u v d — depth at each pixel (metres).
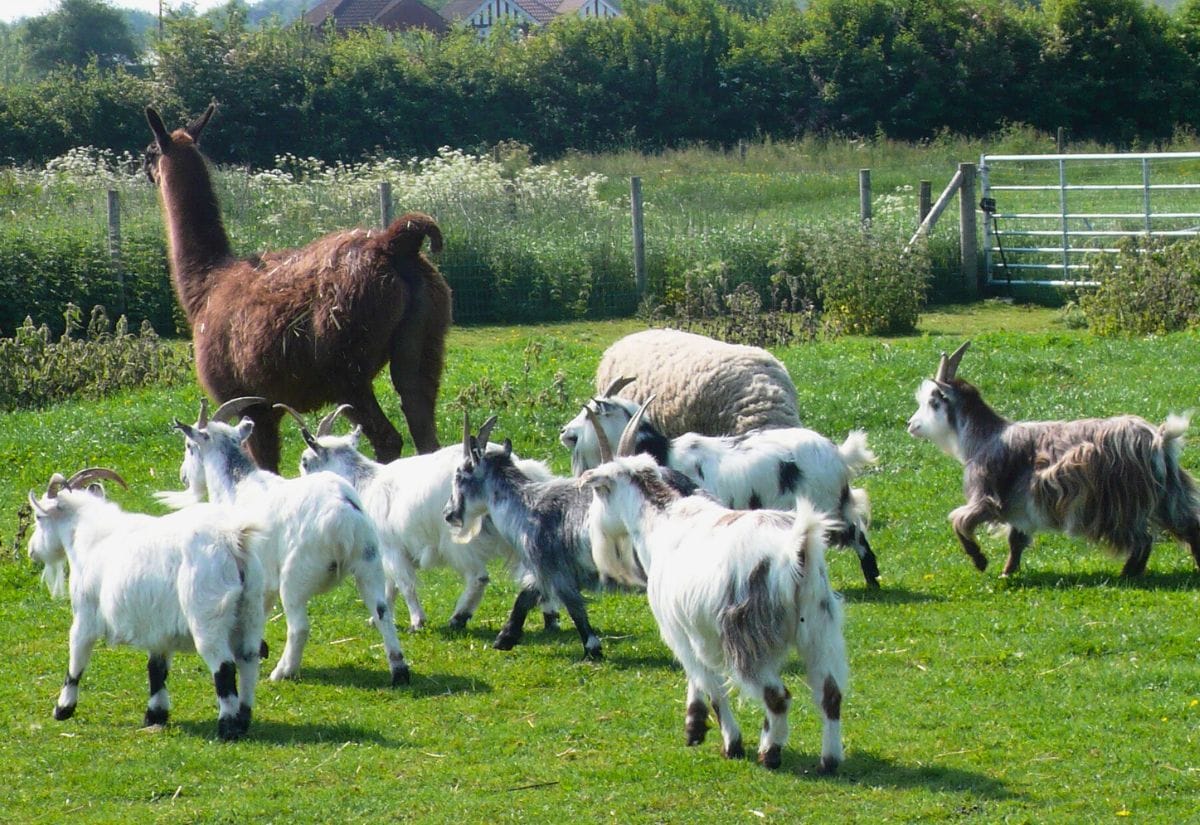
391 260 10.96
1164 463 8.79
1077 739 6.41
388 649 7.67
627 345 11.62
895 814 5.68
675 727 6.84
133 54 80.38
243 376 11.22
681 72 40.81
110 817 5.95
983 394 13.98
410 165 27.70
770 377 10.94
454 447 8.82
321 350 10.86
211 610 6.65
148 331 16.91
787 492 8.88
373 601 7.68
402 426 13.57
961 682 7.27
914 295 19.39
